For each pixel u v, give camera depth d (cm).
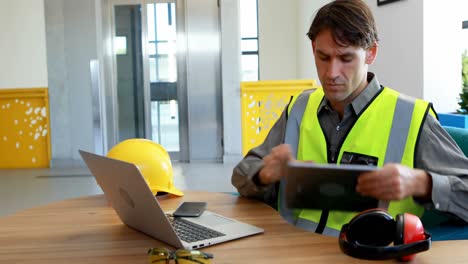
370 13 134
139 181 104
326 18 131
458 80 379
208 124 592
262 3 902
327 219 146
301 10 836
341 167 104
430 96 377
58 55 566
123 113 615
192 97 588
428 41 373
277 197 160
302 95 170
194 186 455
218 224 126
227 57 561
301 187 108
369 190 105
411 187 110
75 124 574
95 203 159
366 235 102
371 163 141
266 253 105
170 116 617
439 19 372
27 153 583
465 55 375
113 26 601
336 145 150
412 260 98
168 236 110
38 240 120
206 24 577
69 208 153
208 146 596
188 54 582
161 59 608
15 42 795
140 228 123
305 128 158
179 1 593
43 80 805
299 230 122
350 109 148
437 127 142
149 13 601
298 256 102
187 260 90
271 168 141
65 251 111
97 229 129
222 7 556
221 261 101
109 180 117
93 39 565
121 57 607
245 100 551
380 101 147
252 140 556
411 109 144
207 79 586
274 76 913
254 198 160
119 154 167
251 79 938
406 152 140
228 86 563
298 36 880
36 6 786
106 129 599
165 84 612
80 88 571
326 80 136
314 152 154
